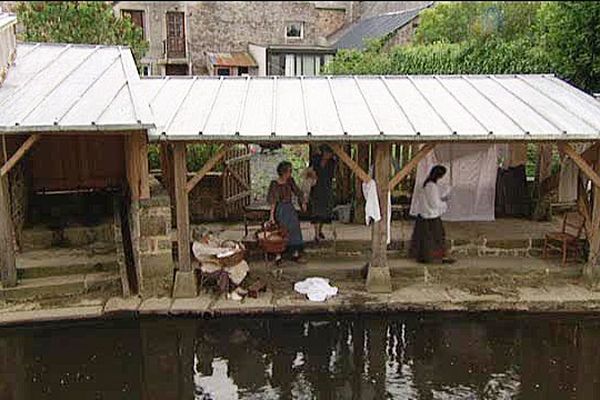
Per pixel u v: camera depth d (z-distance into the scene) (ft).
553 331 23.15
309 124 24.21
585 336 22.75
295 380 19.81
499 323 23.76
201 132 23.27
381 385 19.36
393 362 20.94
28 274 25.84
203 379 19.88
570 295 25.16
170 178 31.86
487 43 45.19
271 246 27.37
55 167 32.60
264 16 82.17
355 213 32.42
